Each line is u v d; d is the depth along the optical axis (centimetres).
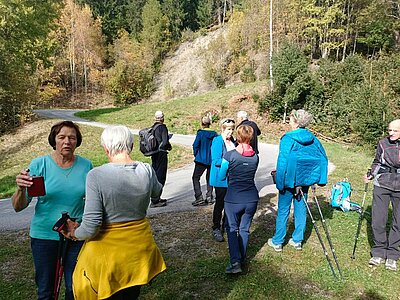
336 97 2061
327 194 771
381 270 435
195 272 429
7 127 2656
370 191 812
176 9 6694
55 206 293
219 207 528
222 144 498
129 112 3180
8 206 925
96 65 5831
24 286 421
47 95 4516
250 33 4356
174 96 4988
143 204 255
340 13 3428
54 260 295
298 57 2252
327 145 1778
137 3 6912
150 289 396
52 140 299
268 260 455
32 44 2592
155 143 681
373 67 2050
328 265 446
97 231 242
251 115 2480
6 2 2230
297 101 2233
